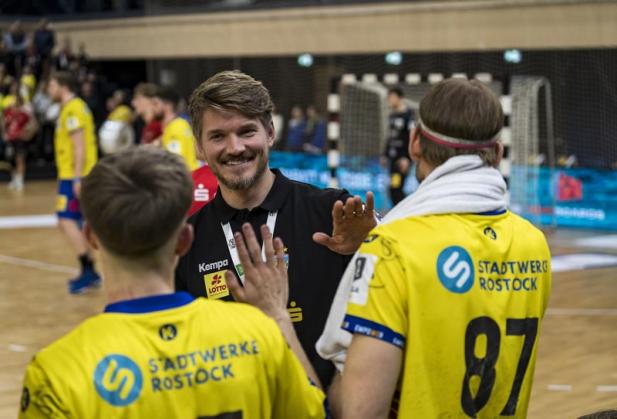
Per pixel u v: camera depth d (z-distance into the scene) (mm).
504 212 2100
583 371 5672
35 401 1612
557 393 5215
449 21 13484
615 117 13523
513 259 2066
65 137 8016
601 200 12258
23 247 10805
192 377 1693
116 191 1650
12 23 20062
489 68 15109
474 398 2012
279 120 16375
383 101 13484
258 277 1967
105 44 19141
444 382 1971
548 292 2178
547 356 6039
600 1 11852
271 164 15641
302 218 2537
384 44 14398
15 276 9000
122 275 1707
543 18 12430
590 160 13758
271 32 16047
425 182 2049
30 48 18484
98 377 1636
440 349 1954
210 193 3381
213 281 2547
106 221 1649
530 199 12398
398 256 1938
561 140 13914
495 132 2033
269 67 17672
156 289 1723
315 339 2467
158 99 7215
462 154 2029
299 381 1813
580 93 13781
